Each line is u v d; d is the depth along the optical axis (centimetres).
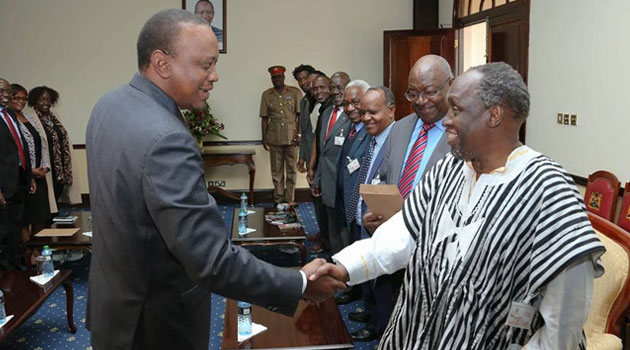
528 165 138
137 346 155
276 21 726
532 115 509
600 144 408
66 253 504
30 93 554
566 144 454
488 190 141
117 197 145
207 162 696
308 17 729
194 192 140
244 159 703
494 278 137
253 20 725
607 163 401
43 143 512
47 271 353
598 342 190
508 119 138
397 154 266
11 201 468
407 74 695
